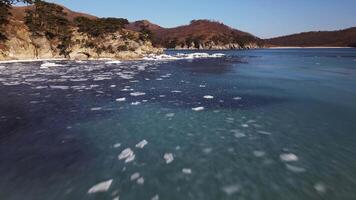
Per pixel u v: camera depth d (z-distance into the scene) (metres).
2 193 5.88
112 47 65.38
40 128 10.32
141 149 8.38
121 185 6.28
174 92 18.27
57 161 7.48
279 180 6.51
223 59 61.16
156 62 51.03
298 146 8.63
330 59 59.84
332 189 6.10
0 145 8.60
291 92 18.11
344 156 7.87
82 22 63.72
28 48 54.81
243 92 18.19
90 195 5.86
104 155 7.91
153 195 5.88
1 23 51.03
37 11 59.09
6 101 15.23
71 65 43.44
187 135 9.66
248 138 9.36
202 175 6.77
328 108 13.53
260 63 47.66
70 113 12.56
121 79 25.55
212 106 14.02
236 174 6.82
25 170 6.94
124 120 11.45
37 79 25.31
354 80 24.16
